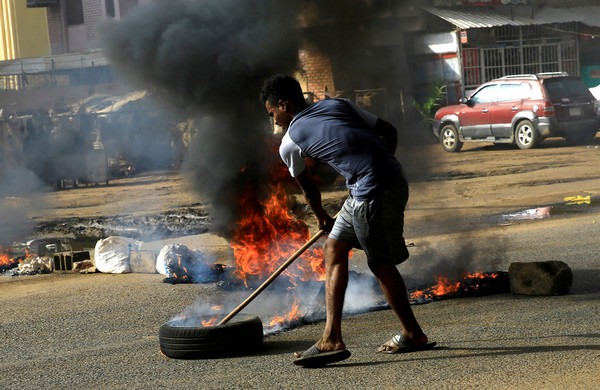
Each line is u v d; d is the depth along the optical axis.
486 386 4.28
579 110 23.73
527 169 19.22
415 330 5.18
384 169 4.90
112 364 5.43
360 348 5.43
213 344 5.36
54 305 7.86
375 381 4.53
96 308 7.55
